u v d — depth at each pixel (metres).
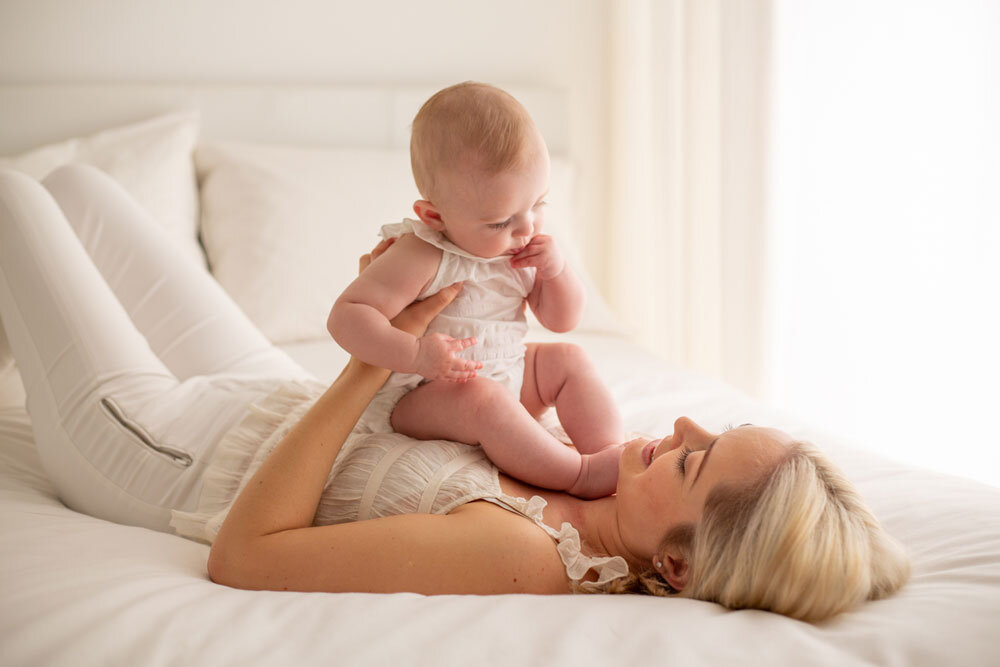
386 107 3.09
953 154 1.93
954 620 0.84
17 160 2.54
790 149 2.40
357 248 2.61
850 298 2.22
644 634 0.85
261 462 1.24
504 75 3.28
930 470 1.33
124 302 1.78
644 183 3.16
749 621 0.88
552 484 1.16
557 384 1.26
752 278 2.40
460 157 1.04
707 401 1.88
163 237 1.87
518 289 1.20
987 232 1.86
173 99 2.90
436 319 1.17
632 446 1.12
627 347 2.57
